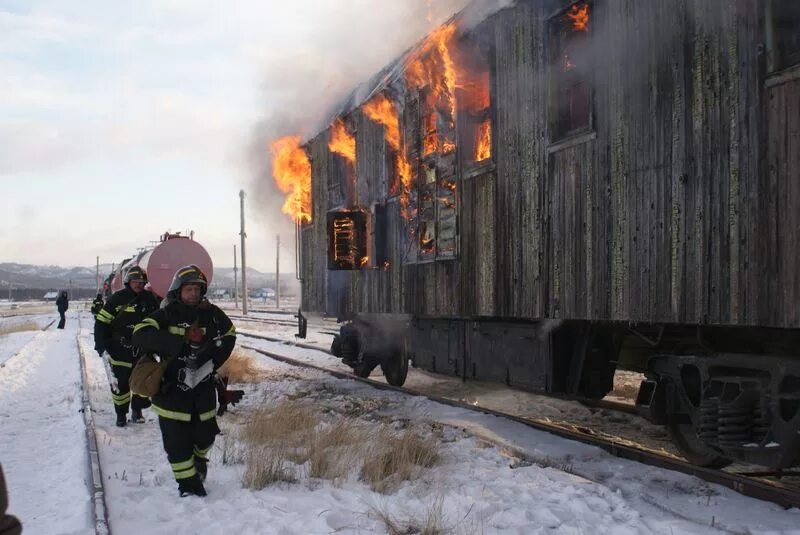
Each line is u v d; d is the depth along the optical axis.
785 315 4.47
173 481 5.45
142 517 4.58
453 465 5.73
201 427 5.14
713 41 5.14
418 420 7.61
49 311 72.94
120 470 5.90
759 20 4.76
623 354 7.02
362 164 12.30
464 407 8.42
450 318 9.69
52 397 10.67
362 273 12.21
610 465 5.62
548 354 7.39
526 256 7.46
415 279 10.18
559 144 6.89
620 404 8.47
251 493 5.01
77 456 6.08
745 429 4.95
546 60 7.15
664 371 5.80
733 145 4.93
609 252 6.19
